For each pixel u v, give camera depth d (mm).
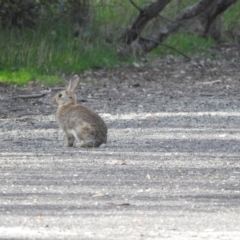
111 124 32062
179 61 52406
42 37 48438
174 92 42375
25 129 30750
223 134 29891
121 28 54031
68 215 18156
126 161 24484
